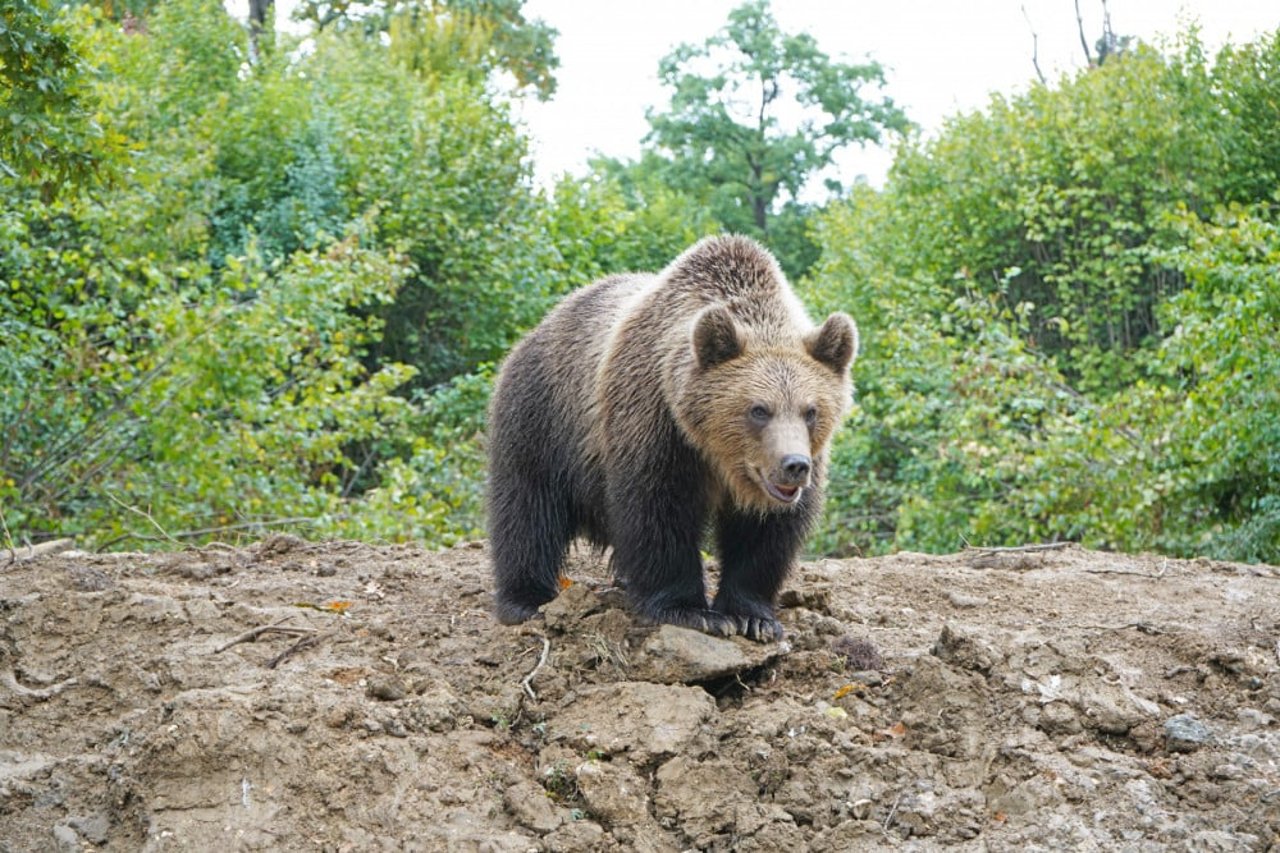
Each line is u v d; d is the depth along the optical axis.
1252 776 5.41
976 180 21.48
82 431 12.62
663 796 5.41
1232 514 13.64
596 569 7.77
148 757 5.38
